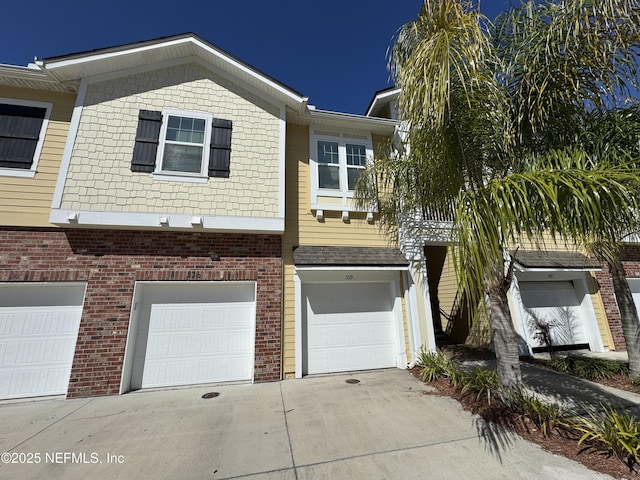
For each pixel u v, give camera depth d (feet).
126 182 20.44
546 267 28.63
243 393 18.56
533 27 13.14
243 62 23.75
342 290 25.08
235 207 22.07
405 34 14.55
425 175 16.78
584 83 13.04
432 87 12.00
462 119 14.34
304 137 27.50
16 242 18.97
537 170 11.67
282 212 22.90
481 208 9.86
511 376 14.12
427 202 18.60
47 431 13.44
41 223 19.60
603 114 14.46
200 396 18.11
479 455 10.84
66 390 18.37
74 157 19.83
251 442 12.24
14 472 10.28
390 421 14.01
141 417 14.94
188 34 22.91
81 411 15.78
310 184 26.16
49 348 18.78
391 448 11.56
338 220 26.14
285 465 10.59
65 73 20.80
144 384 19.75
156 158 21.44
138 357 20.04
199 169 22.27
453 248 10.33
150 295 21.12
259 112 24.61
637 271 33.37
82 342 18.61
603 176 9.41
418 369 22.97
